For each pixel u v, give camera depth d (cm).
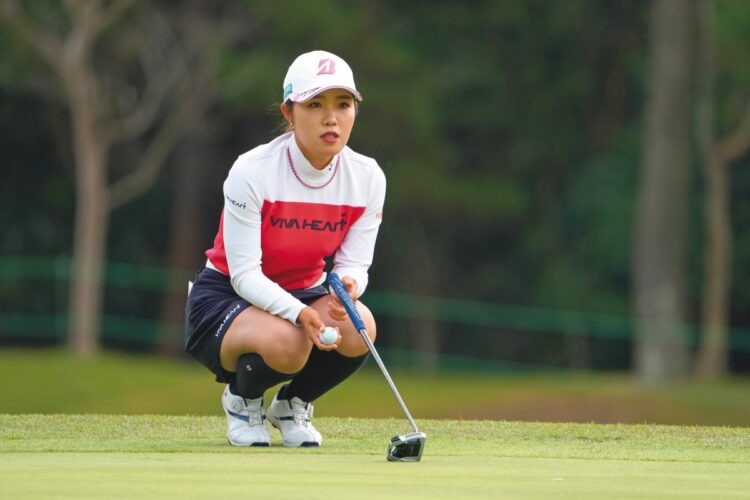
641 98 8844
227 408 1789
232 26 7375
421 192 8006
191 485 1320
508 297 8969
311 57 1706
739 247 8444
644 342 6881
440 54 8688
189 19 7375
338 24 7606
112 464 1506
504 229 8950
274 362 1695
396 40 8269
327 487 1312
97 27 6706
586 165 8844
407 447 1569
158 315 8806
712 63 7488
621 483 1382
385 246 8788
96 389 5759
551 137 8850
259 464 1514
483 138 8906
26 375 5875
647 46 8812
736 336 8619
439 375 7150
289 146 1725
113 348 8731
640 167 8481
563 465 1559
